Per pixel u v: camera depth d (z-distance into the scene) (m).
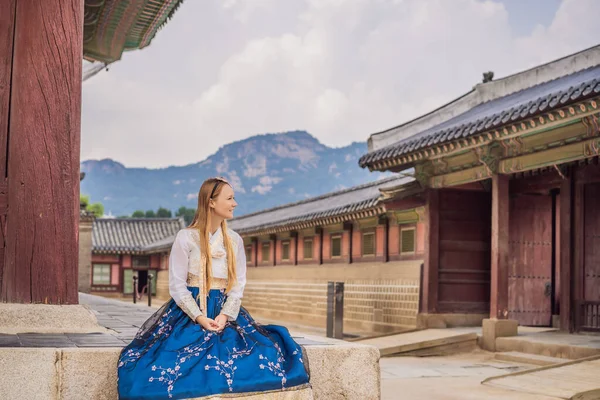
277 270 28.80
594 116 11.88
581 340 12.57
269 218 31.03
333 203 25.27
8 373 4.22
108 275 49.91
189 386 3.93
